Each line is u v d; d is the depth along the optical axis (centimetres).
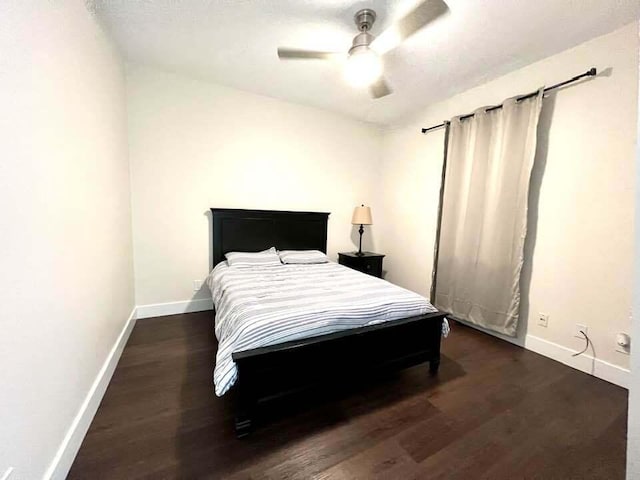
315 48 218
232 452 126
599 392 178
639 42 176
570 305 211
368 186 402
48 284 105
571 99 208
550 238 222
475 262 269
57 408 110
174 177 282
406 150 366
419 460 125
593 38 196
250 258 289
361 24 181
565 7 166
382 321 175
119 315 212
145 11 179
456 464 123
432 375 195
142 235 274
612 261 191
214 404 157
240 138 309
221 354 138
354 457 125
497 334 261
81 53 143
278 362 142
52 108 111
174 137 279
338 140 370
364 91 296
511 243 240
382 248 409
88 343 144
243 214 312
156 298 286
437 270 316
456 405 163
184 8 176
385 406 160
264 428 141
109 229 188
